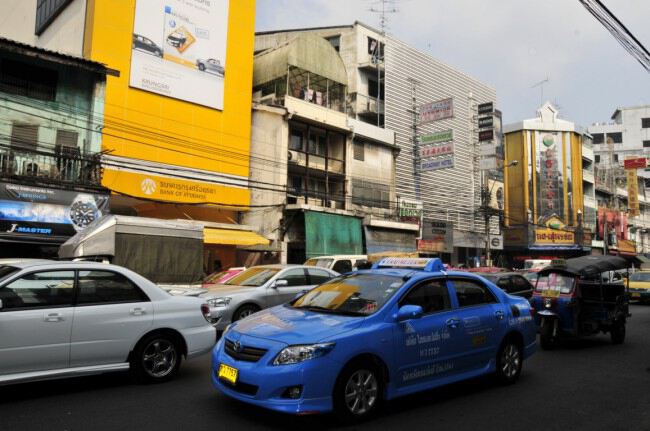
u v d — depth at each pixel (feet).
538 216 147.74
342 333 15.67
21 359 17.03
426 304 18.71
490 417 17.08
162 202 65.26
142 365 19.97
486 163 114.52
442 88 115.55
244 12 76.74
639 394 20.59
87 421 15.60
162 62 66.59
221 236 64.13
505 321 21.35
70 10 69.26
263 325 16.78
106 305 19.24
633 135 222.07
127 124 62.69
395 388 16.79
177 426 15.29
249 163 76.38
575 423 16.67
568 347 32.91
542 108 154.92
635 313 57.26
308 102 83.61
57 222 50.44
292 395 14.57
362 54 102.89
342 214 82.43
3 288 17.34
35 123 54.80
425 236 104.47
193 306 21.66
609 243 162.09
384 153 96.22
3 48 51.03
